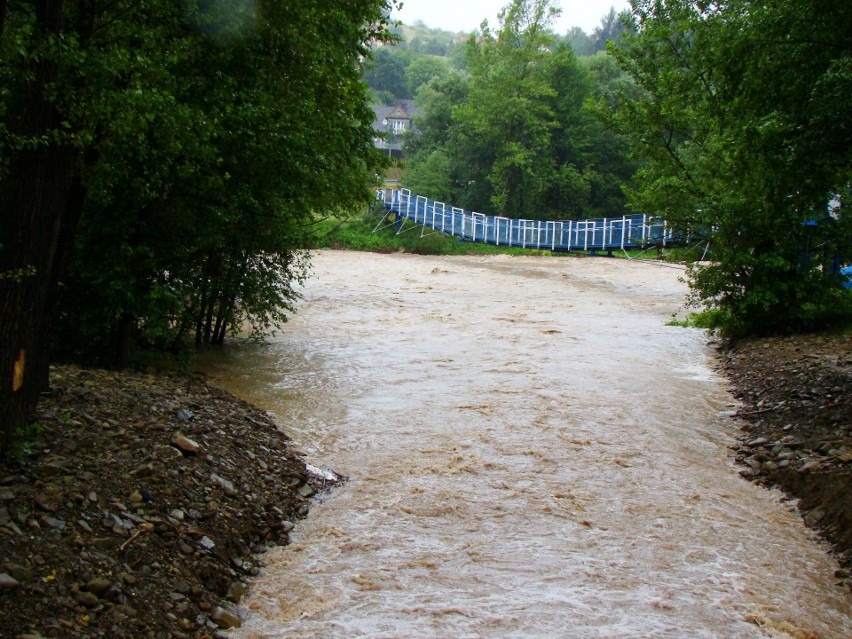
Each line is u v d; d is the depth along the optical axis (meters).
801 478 9.80
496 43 61.16
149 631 5.77
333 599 6.89
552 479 9.95
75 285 12.45
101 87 8.13
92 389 9.82
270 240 15.39
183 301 13.98
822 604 7.06
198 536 7.17
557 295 29.59
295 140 13.34
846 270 22.09
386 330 21.11
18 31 6.75
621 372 16.42
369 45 15.45
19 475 6.86
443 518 8.69
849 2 10.72
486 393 14.27
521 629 6.45
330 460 10.48
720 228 18.36
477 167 63.84
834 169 11.93
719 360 17.83
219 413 10.79
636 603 6.94
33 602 5.43
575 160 62.75
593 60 72.06
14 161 6.84
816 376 14.32
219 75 11.53
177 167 10.90
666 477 10.17
